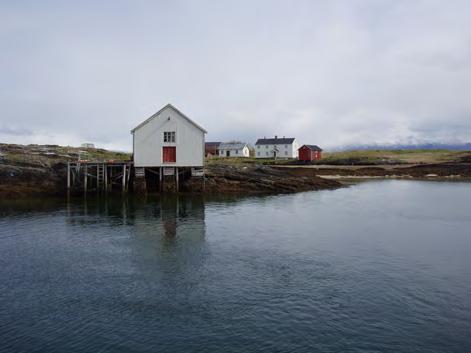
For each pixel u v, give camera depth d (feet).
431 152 387.55
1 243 82.53
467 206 133.59
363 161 311.27
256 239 85.61
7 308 51.26
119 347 42.50
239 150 394.93
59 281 60.54
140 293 55.88
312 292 56.08
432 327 46.16
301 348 41.98
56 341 43.62
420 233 91.81
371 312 49.85
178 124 156.66
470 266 67.67
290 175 197.57
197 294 55.47
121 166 162.81
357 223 103.30
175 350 41.88
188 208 127.24
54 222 103.81
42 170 160.25
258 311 50.24
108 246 80.12
